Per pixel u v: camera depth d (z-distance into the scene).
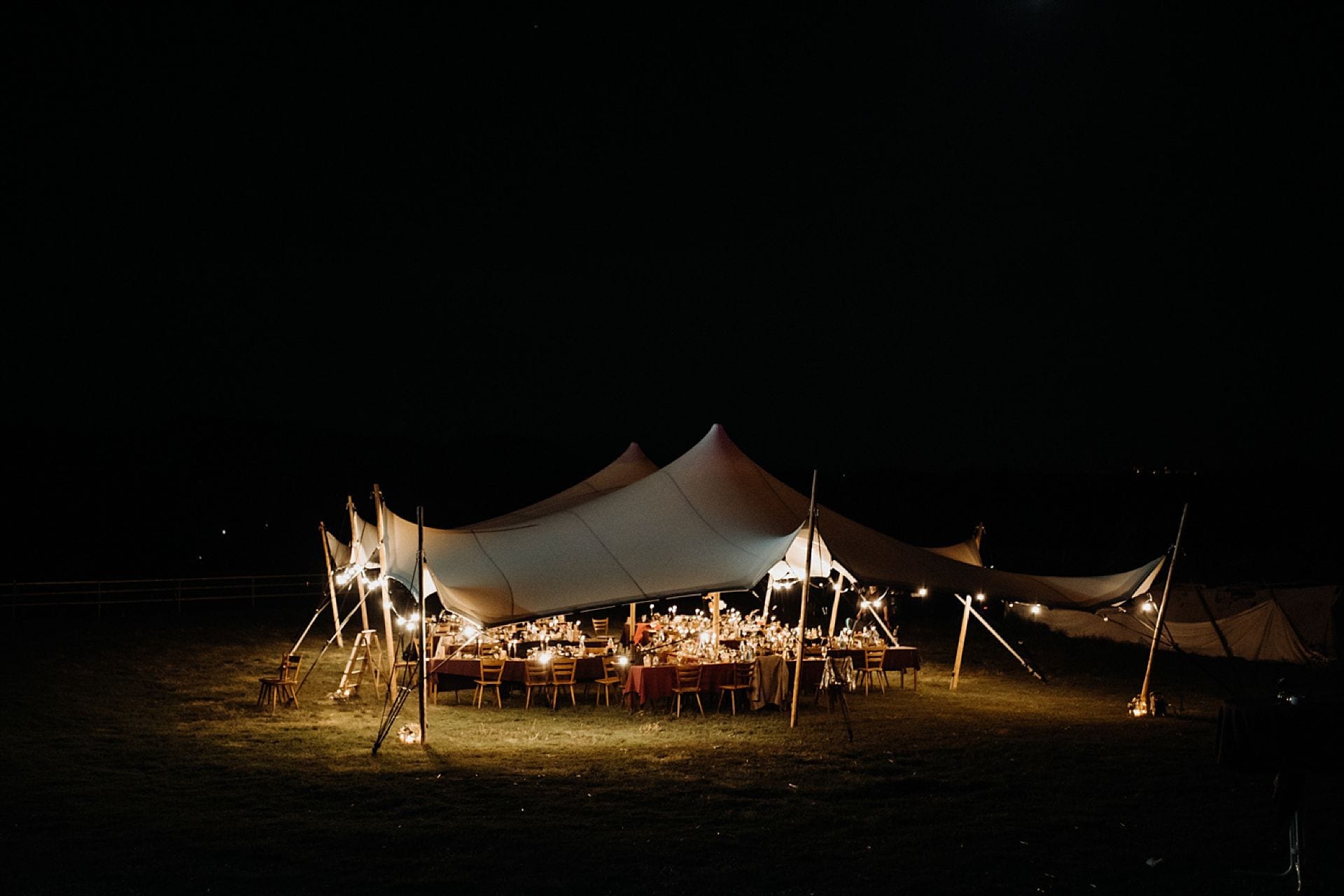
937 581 14.73
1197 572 25.59
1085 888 7.09
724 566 15.19
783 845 7.95
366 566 16.45
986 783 9.86
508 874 7.32
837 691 14.00
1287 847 7.93
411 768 10.46
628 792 9.51
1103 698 15.29
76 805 9.06
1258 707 7.08
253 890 7.02
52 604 23.44
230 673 16.80
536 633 16.73
